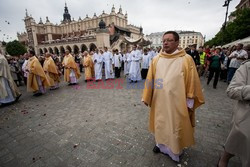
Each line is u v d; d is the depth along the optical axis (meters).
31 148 2.58
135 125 3.24
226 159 1.82
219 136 2.75
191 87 1.83
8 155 2.42
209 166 2.04
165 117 1.99
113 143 2.62
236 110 1.53
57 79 7.25
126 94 5.66
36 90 5.83
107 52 9.01
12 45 41.00
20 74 8.84
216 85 6.86
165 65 1.94
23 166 2.17
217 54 6.29
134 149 2.44
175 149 1.92
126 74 11.12
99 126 3.24
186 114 1.88
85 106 4.51
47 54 6.90
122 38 32.94
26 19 59.28
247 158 1.39
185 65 1.84
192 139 2.00
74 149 2.50
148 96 2.14
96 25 54.44
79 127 3.23
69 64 7.52
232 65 6.64
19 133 3.08
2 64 4.79
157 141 2.15
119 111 4.02
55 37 63.75
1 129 3.28
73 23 60.56
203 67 9.05
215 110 3.96
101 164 2.14
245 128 1.40
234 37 14.85
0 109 4.60
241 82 1.42
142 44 20.05
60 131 3.09
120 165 2.11
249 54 1.55
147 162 2.14
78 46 39.62
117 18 51.84
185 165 2.07
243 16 14.02
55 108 4.45
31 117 3.86
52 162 2.22
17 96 5.34
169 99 1.88
